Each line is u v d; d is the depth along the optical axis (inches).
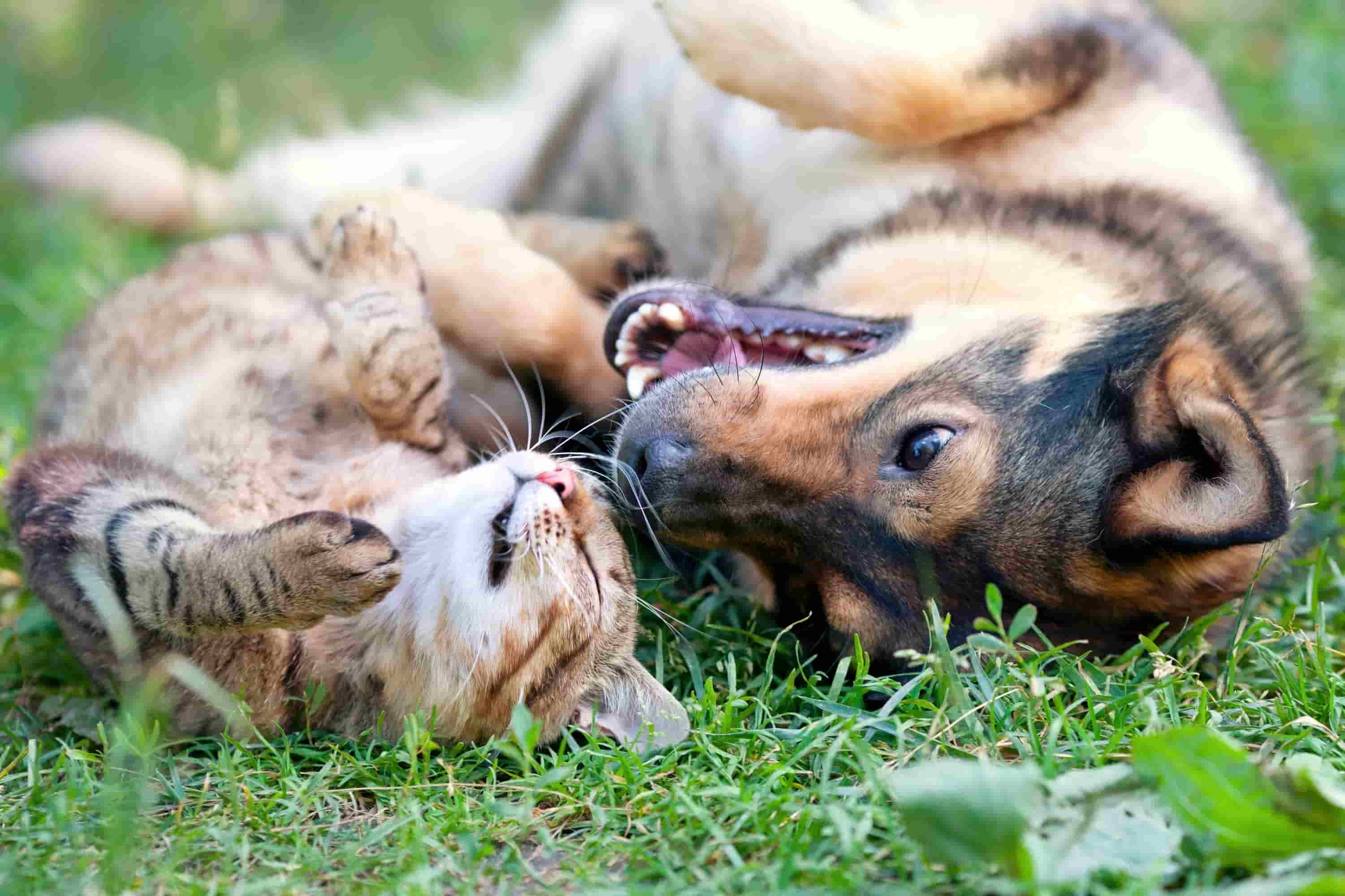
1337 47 301.4
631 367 173.5
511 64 350.0
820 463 154.2
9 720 159.5
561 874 126.6
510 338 189.0
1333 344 226.4
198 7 350.9
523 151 267.7
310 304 193.0
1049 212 182.4
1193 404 149.2
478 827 132.7
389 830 129.8
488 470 168.9
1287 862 117.3
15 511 163.9
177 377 176.1
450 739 162.4
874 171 194.9
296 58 347.9
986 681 145.9
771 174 209.2
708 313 169.2
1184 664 161.3
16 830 129.6
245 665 154.5
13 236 267.1
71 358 191.5
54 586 152.6
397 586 159.6
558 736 160.9
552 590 162.4
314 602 143.1
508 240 195.3
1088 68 191.3
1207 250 183.0
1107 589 155.4
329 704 162.4
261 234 213.2
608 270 207.5
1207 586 157.8
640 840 130.3
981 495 152.3
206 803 139.6
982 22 189.0
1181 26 326.6
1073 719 145.7
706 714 152.4
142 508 154.4
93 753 150.6
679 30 191.6
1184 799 118.3
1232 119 206.7
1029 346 158.9
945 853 113.0
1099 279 171.2
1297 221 209.9
